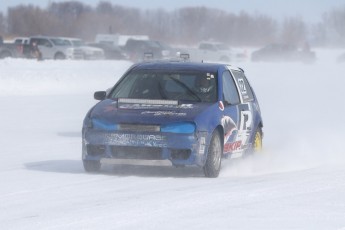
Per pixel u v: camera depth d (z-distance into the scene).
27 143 46.09
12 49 155.50
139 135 32.12
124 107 33.41
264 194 28.52
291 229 22.72
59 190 29.36
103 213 24.84
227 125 34.28
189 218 24.12
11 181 31.50
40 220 23.84
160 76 35.69
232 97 36.22
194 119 32.16
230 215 24.62
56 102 76.69
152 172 34.53
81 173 33.81
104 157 32.75
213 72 35.62
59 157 39.94
